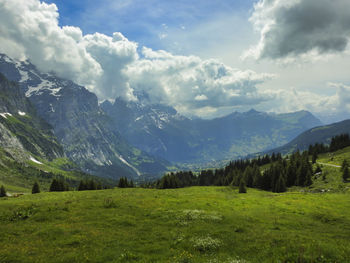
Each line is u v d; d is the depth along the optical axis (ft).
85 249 60.70
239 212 116.06
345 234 80.38
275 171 308.19
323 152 525.34
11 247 61.16
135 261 53.83
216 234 73.26
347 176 241.55
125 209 109.09
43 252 58.59
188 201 138.51
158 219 94.07
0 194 328.08
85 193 211.41
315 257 52.24
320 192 223.51
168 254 58.03
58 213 98.07
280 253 55.62
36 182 327.26
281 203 148.56
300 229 86.33
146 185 492.54
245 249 60.90
